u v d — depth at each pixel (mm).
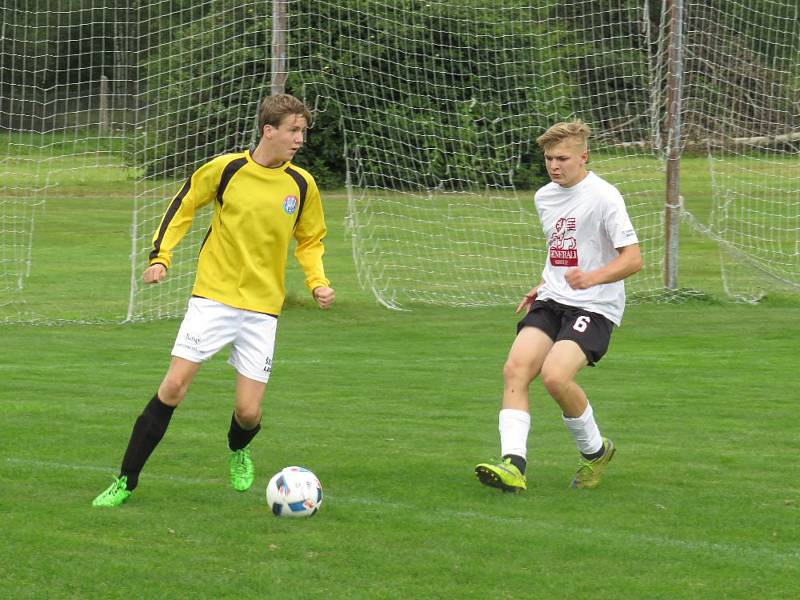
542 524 15055
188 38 45969
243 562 13312
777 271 46625
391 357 29516
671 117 40156
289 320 35719
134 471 15711
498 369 27844
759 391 25094
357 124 58219
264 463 18469
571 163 16516
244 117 47938
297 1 45500
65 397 23688
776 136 54156
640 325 34938
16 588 12328
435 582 12703
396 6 50375
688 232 56344
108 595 12172
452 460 18797
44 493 16344
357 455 19094
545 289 17109
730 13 50719
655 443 20219
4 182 69875
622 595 12367
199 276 15828
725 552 13922
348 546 13969
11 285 42031
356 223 55938
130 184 73000
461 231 57812
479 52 53688
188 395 24172
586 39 53125
